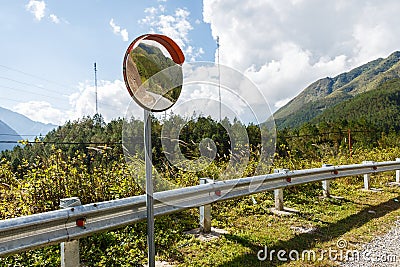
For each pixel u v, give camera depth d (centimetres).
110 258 463
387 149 1580
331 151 1470
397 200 869
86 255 470
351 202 832
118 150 674
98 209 389
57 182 585
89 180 621
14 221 317
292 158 1093
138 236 535
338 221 666
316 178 821
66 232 362
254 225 626
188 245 519
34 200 555
